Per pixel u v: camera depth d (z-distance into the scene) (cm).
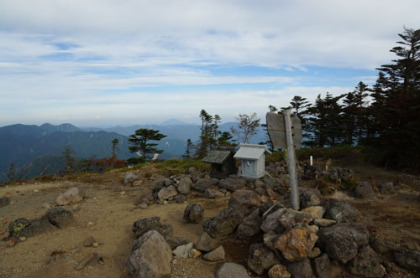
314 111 3975
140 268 445
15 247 620
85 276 484
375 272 405
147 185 1354
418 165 1113
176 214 833
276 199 841
